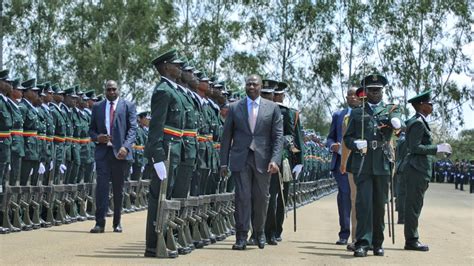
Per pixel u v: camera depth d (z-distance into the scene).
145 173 21.98
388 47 48.62
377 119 11.05
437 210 23.45
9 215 13.31
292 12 46.41
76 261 9.51
